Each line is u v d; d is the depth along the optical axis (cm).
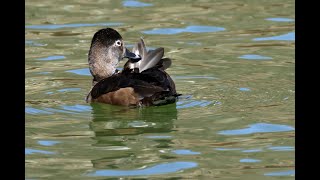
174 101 1359
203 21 1894
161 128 1251
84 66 1619
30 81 1515
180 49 1703
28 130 1242
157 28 1847
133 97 1349
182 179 1027
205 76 1528
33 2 2056
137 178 1034
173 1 2067
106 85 1380
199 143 1168
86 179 1035
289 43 1728
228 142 1170
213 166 1073
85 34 1811
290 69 1553
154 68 1395
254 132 1211
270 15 1920
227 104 1355
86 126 1270
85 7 2022
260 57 1641
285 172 1050
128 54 1468
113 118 1312
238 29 1834
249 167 1069
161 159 1103
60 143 1180
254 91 1425
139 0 2077
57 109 1358
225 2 2048
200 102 1372
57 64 1623
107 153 1134
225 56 1653
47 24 1881
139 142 1182
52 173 1058
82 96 1434
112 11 1984
